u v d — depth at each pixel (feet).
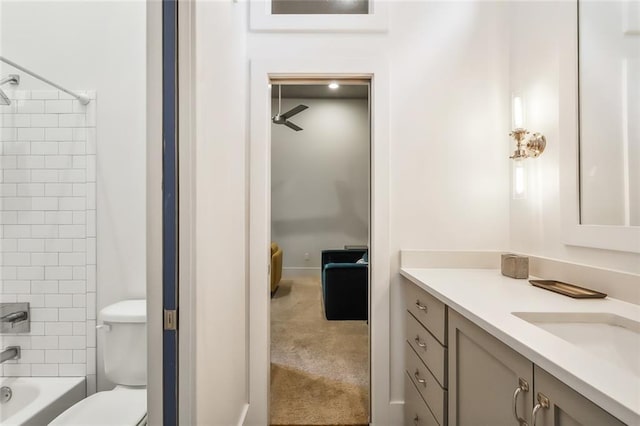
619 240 3.76
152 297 3.25
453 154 6.30
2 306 6.16
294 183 18.49
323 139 18.53
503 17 6.30
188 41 3.27
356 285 11.66
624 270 3.77
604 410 1.82
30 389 5.91
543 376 2.34
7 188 6.22
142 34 6.35
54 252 6.22
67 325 6.23
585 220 4.29
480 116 6.30
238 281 5.47
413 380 5.61
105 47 6.34
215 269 4.05
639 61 3.56
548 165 5.14
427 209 6.28
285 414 6.46
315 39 6.28
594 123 4.13
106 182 6.28
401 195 6.30
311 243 18.53
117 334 5.60
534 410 2.36
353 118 18.58
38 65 6.32
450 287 4.54
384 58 6.25
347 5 6.56
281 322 11.55
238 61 5.53
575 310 3.39
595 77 4.13
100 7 6.36
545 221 5.18
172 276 3.24
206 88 3.65
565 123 4.58
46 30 6.36
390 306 6.28
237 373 5.41
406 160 6.30
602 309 3.43
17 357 6.22
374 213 6.25
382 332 6.19
